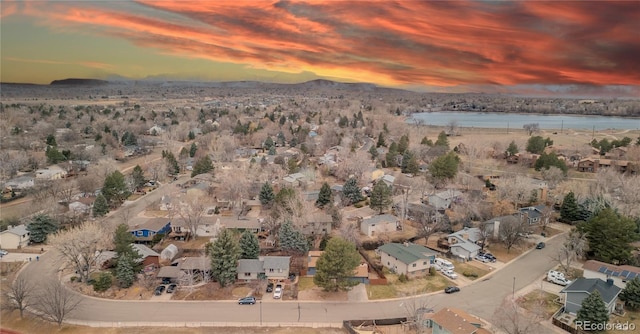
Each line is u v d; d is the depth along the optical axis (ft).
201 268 179.52
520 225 212.84
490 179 324.60
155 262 195.72
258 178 308.60
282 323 151.74
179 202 252.21
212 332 146.92
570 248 190.49
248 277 182.91
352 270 171.83
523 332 136.36
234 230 208.74
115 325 150.61
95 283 173.78
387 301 167.22
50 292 159.43
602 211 197.67
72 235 181.47
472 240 216.74
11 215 256.52
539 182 289.33
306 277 187.62
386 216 240.53
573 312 153.17
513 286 176.45
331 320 153.79
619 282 165.37
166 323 151.64
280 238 205.26
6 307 160.25
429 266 191.21
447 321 139.03
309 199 261.65
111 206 270.87
